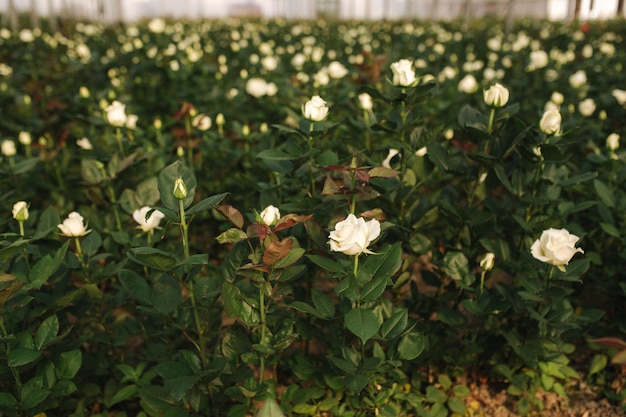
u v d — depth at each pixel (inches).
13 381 49.1
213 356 49.3
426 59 160.2
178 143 86.0
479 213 55.2
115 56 163.8
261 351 44.4
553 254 45.0
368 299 42.4
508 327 58.1
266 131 86.3
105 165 74.3
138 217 55.2
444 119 108.6
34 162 70.2
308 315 56.3
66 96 120.3
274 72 136.9
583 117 101.0
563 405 59.8
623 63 152.6
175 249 70.7
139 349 66.1
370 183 53.4
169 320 49.7
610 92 118.2
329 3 610.9
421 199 60.1
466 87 91.4
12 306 44.4
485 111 99.0
